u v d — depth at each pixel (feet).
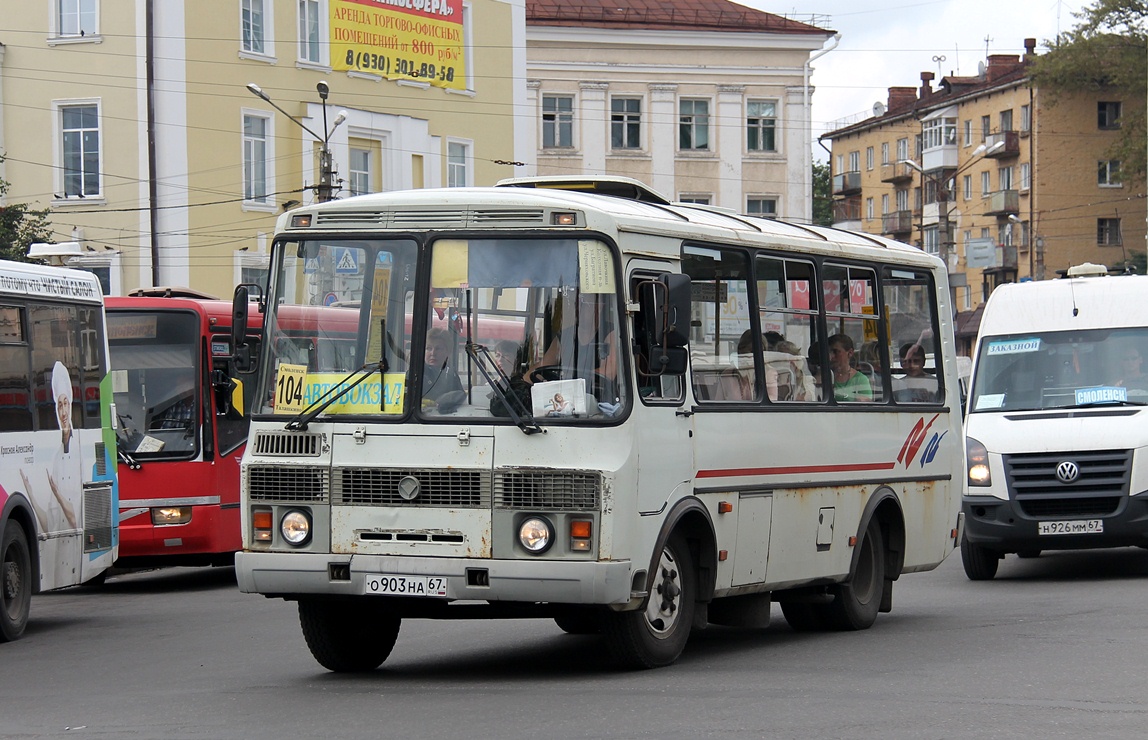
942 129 295.28
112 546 55.36
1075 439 58.70
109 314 65.67
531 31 214.07
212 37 148.77
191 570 79.10
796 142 221.05
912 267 50.06
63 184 146.61
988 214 282.36
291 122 156.25
